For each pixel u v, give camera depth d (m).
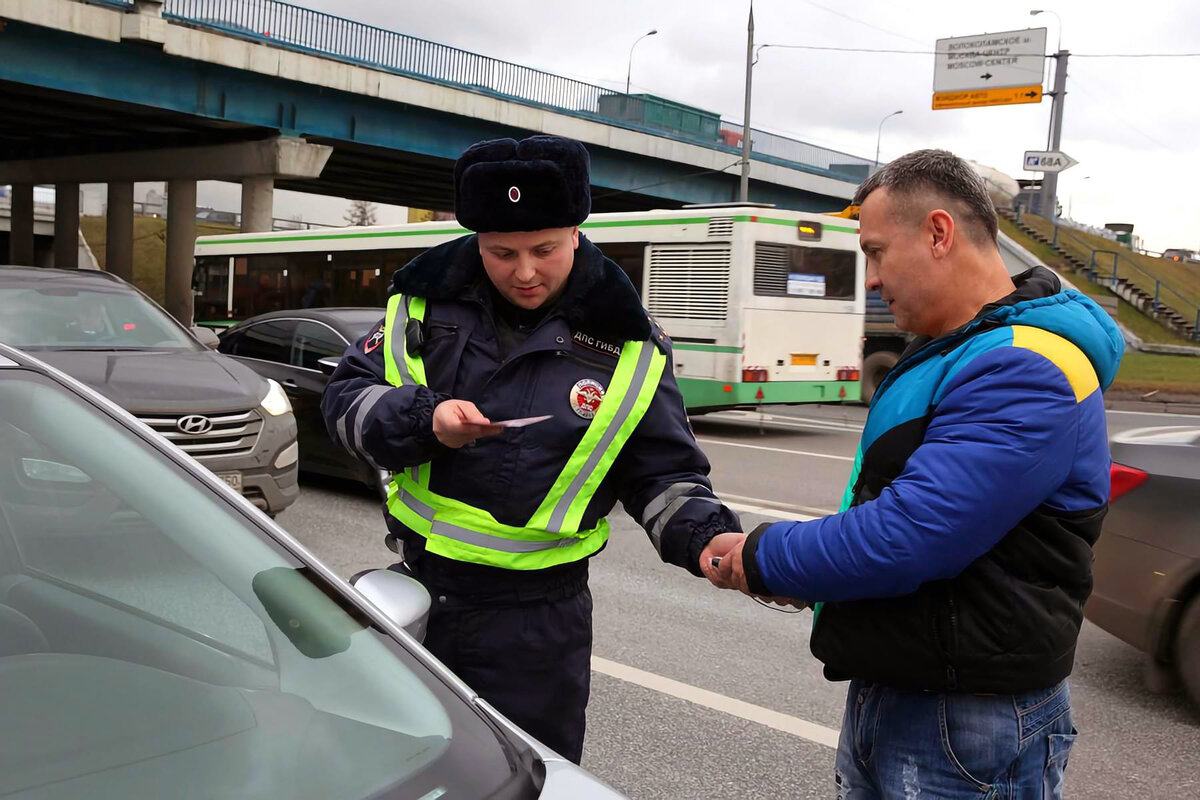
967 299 1.75
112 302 6.58
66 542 1.71
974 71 36.25
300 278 16.75
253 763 1.43
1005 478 1.55
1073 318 1.64
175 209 31.48
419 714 1.58
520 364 2.00
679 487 2.06
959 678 1.65
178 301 31.66
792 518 7.80
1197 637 3.98
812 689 4.27
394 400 1.94
